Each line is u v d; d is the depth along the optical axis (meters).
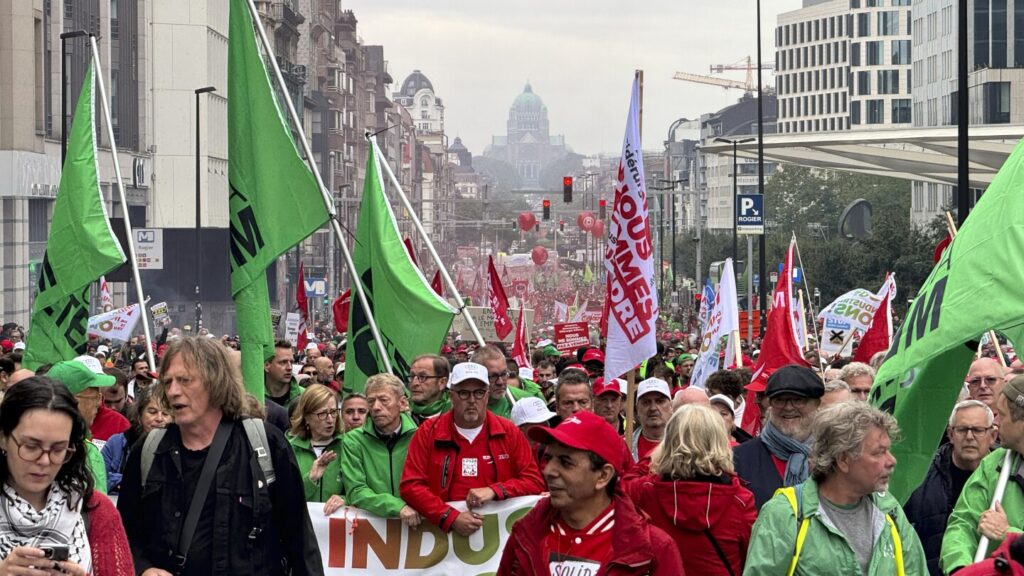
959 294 7.55
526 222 90.00
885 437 6.74
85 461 5.98
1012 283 7.38
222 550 6.92
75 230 13.95
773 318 15.52
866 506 6.86
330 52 140.75
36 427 5.71
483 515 9.45
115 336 27.53
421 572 9.69
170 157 83.19
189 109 83.44
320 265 109.56
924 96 115.50
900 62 192.00
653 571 6.28
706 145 63.84
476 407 9.35
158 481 6.99
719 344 19.66
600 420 6.36
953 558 7.39
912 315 7.84
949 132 56.56
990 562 5.76
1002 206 7.57
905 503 8.72
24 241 55.66
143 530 7.03
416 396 11.13
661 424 10.50
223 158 90.44
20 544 5.81
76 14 63.38
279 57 110.94
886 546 6.76
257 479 7.00
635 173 11.57
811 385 8.55
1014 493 7.50
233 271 12.45
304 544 7.13
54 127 60.25
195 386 6.93
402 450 9.91
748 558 6.87
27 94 55.03
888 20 191.88
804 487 6.87
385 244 13.55
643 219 11.55
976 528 7.57
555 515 6.48
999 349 12.91
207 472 6.96
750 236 48.88
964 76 23.02
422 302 13.31
